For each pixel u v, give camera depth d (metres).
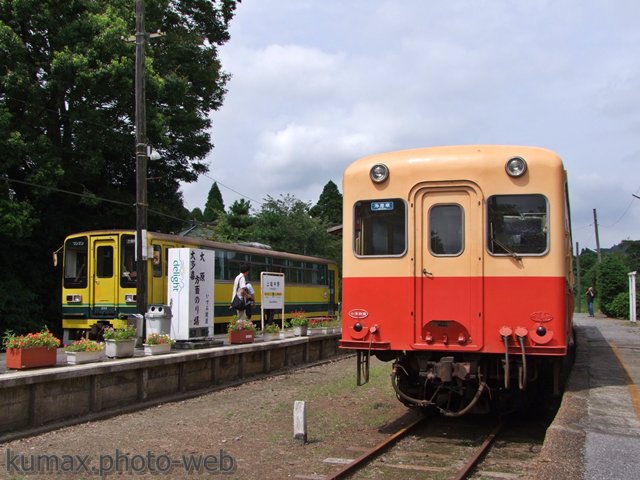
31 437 8.28
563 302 7.69
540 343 7.63
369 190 8.56
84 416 9.51
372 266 8.45
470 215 8.09
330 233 43.41
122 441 8.13
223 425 9.17
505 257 7.89
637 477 5.42
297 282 27.34
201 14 26.12
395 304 8.28
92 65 20.05
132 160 24.72
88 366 9.70
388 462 7.11
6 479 6.36
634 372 10.87
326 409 10.42
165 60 23.89
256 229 39.94
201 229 42.56
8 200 19.33
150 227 25.69
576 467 5.67
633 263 40.56
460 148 8.34
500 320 7.83
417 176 8.32
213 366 13.10
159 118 21.66
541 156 7.96
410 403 9.27
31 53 20.58
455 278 8.06
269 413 10.09
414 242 8.27
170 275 13.83
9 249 21.14
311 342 18.27
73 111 20.78
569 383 9.70
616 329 22.22
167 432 8.68
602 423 7.14
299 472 6.68
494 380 8.34
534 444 8.07
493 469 6.83
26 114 20.86
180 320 13.64
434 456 7.38
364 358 8.98
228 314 21.55
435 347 8.03
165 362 11.37
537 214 7.87
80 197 22.72
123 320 17.58
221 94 27.38
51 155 20.11
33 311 21.53
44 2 19.58
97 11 21.23
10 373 8.68
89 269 18.17
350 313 8.50
